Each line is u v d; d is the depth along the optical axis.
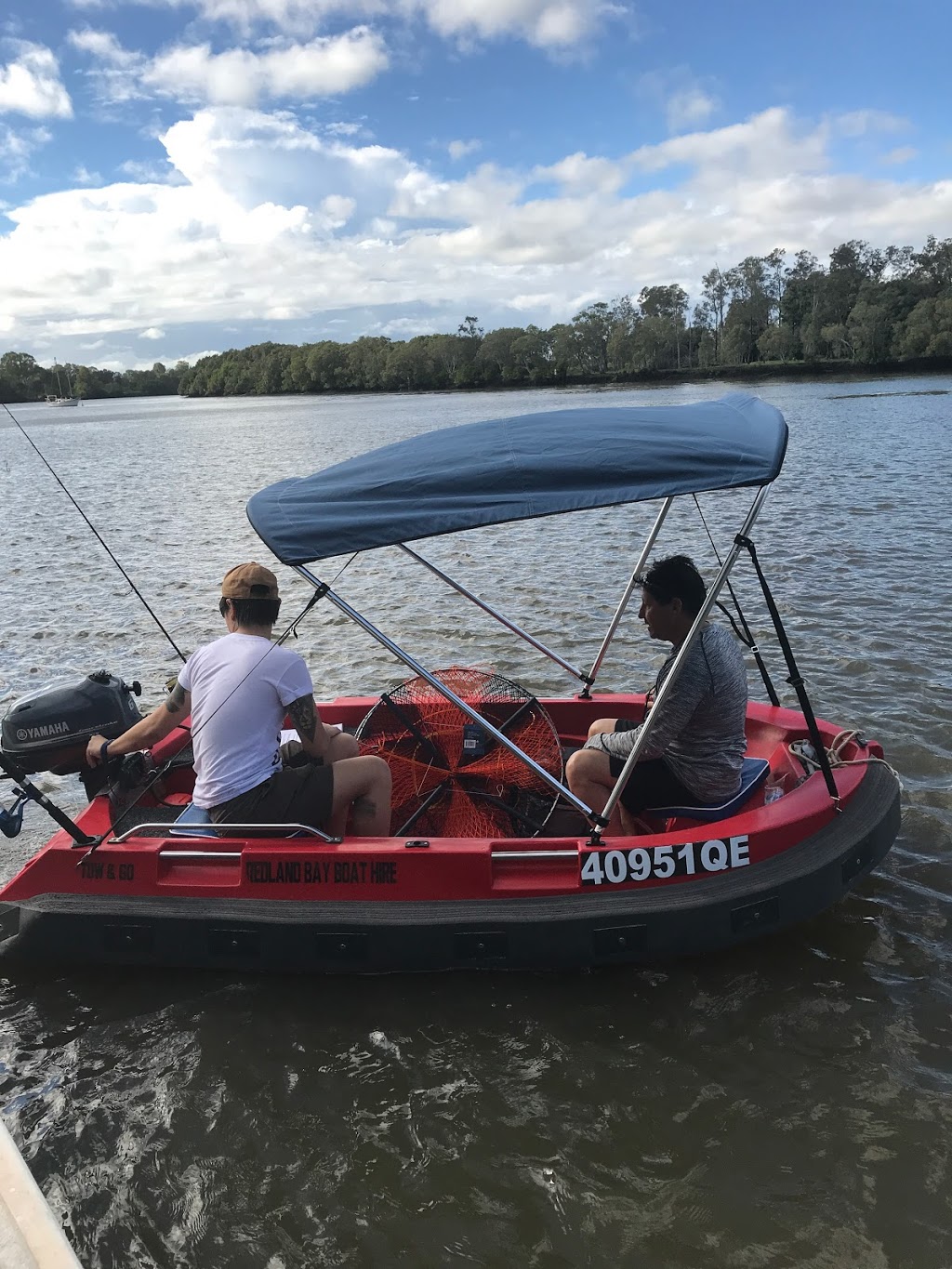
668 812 4.60
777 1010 4.01
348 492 4.12
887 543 13.14
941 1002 4.02
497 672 8.52
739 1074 3.66
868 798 4.62
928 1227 2.98
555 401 86.94
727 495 19.09
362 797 4.54
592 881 4.18
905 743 6.43
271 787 4.37
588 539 15.23
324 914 4.17
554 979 4.24
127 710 4.83
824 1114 3.45
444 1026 3.99
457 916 4.12
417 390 164.25
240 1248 3.02
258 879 4.27
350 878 4.23
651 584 4.36
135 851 4.34
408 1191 3.20
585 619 10.13
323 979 4.29
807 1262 2.88
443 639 9.62
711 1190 3.15
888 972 4.22
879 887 4.86
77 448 49.44
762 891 4.15
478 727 4.84
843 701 7.24
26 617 11.05
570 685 8.14
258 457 36.16
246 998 4.20
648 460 3.92
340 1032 3.97
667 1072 3.69
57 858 4.39
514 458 4.11
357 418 70.06
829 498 17.78
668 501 5.38
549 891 4.19
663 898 4.14
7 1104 3.64
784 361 123.38
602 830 4.28
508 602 11.06
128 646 9.76
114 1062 3.85
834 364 114.38
